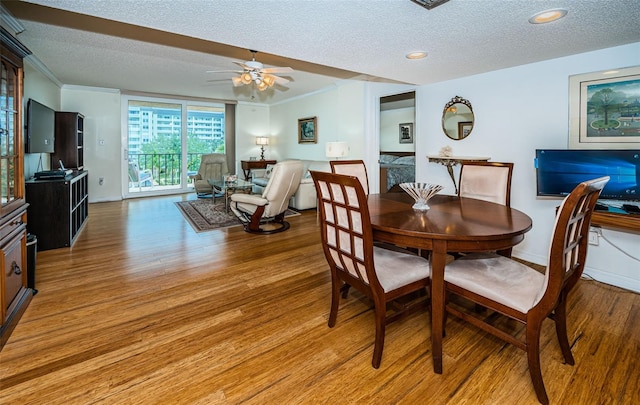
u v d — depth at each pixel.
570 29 2.15
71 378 1.55
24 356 1.70
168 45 3.65
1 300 1.80
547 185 2.70
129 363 1.66
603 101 2.58
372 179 5.08
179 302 2.33
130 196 6.97
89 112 6.24
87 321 2.05
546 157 2.67
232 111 8.07
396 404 1.42
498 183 2.65
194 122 7.90
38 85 4.57
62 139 5.02
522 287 1.55
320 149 6.64
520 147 3.11
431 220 1.86
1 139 1.95
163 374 1.59
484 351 1.78
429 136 3.95
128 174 6.94
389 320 1.68
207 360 1.70
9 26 2.99
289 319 2.11
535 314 1.39
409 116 4.88
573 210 1.32
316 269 2.98
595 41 2.38
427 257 2.57
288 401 1.43
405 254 2.02
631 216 2.20
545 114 2.91
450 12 1.90
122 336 1.90
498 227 1.70
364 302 2.35
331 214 1.81
